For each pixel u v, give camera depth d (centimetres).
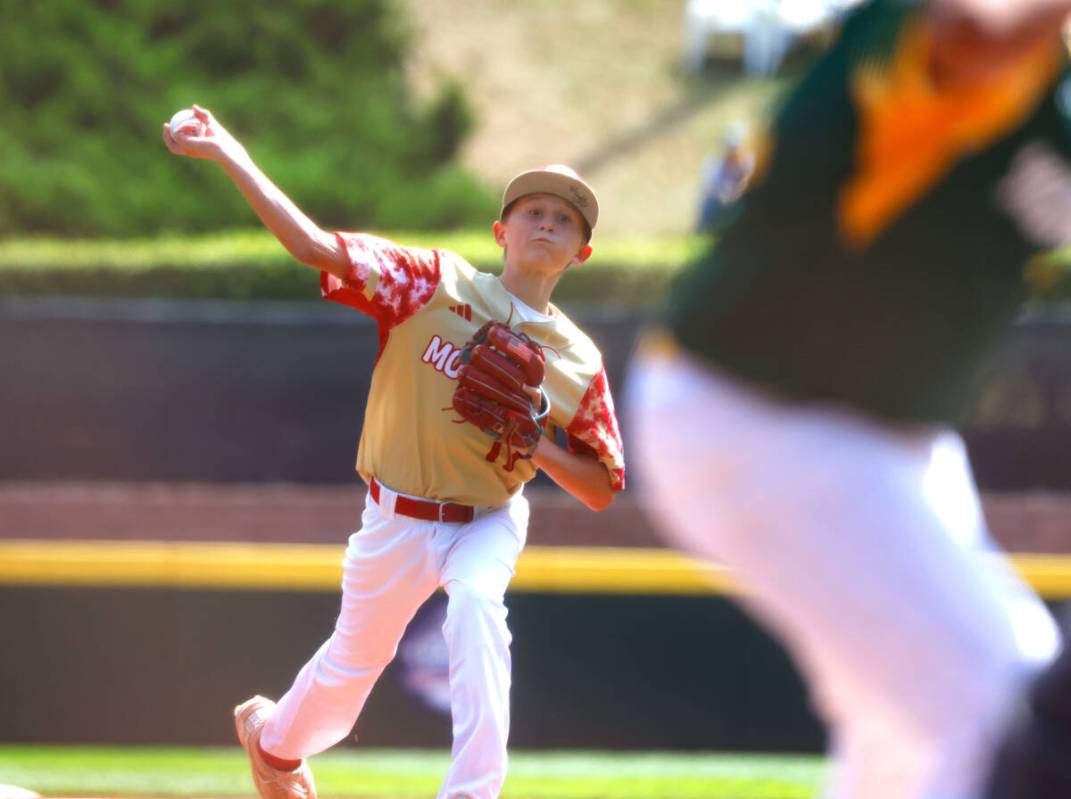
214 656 2514
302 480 3728
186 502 3528
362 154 5597
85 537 3541
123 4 5728
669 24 7088
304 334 3725
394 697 2416
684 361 656
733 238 645
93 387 3728
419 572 1145
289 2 5903
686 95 6500
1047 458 3631
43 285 4050
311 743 1204
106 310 3731
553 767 2400
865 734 677
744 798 1952
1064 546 3469
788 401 631
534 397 1119
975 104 582
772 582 642
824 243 618
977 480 3650
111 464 3734
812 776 2208
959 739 619
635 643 2544
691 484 652
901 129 594
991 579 635
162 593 2517
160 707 2505
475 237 4916
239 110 5578
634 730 2531
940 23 566
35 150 5300
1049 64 586
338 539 3531
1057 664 609
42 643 2506
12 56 5450
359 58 5962
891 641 619
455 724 1112
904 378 625
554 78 6575
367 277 1103
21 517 3525
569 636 2547
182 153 1077
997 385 3647
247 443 3725
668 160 6038
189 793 1978
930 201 607
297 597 2523
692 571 2550
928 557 617
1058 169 602
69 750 2492
